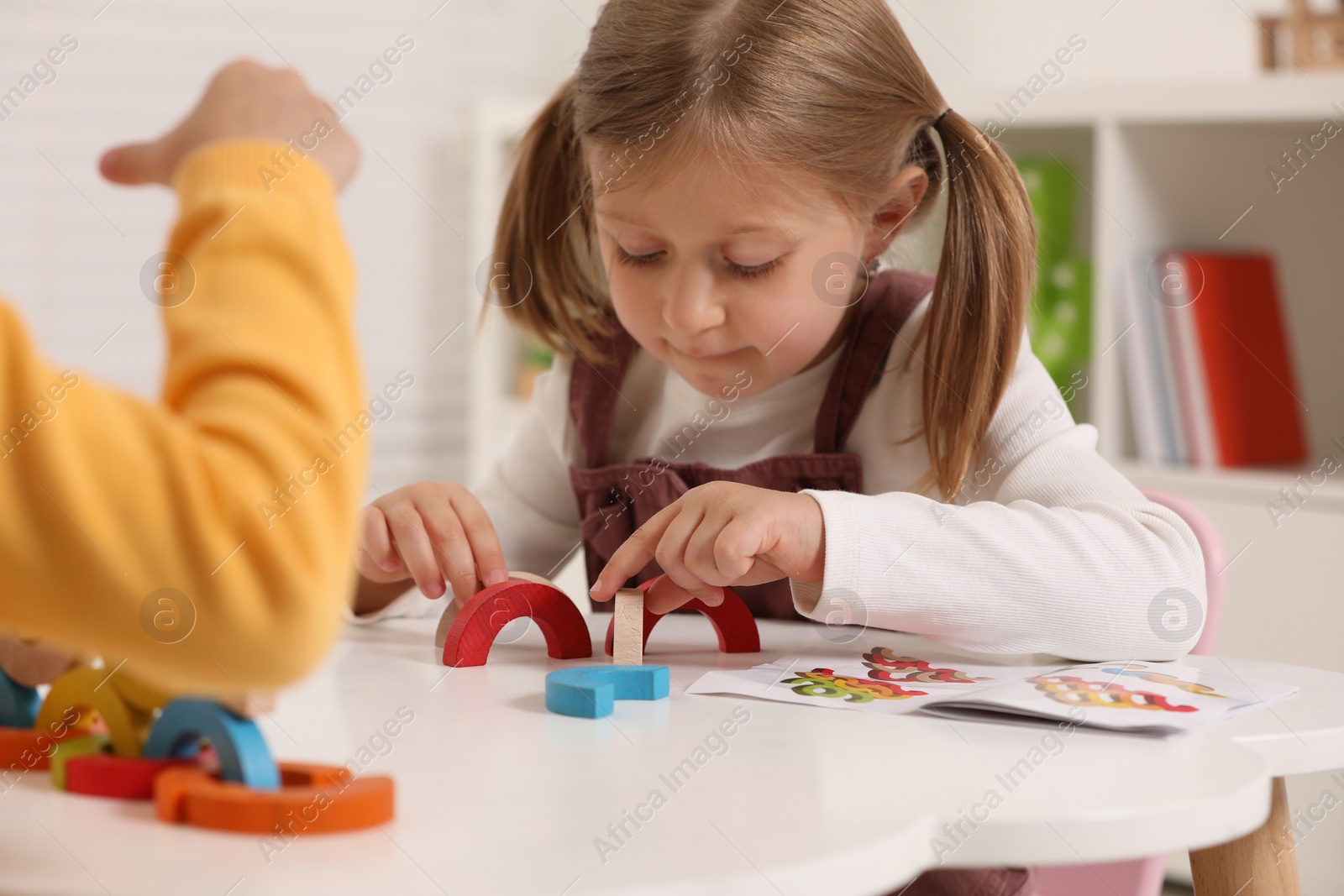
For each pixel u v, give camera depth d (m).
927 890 0.69
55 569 0.40
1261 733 0.61
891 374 1.04
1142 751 0.58
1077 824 0.48
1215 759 0.56
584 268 1.13
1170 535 0.84
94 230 2.12
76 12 2.18
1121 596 0.79
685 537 0.78
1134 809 0.49
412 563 0.88
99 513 0.40
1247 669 0.77
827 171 0.92
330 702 0.66
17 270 2.10
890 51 0.99
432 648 0.83
